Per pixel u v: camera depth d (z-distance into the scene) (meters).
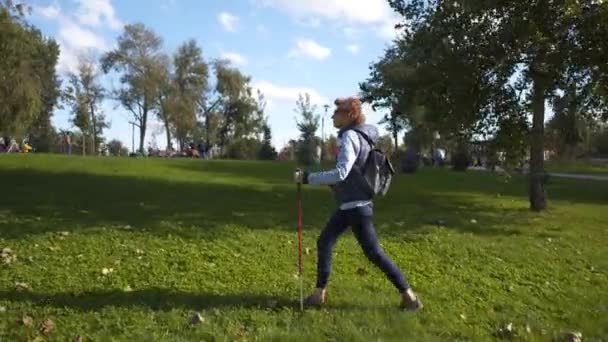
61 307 5.76
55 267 6.96
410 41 14.97
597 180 30.83
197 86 77.38
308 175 5.98
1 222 9.32
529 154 15.33
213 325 5.49
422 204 14.40
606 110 14.61
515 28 12.98
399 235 9.80
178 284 6.57
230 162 28.27
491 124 14.77
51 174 17.97
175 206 11.67
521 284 7.52
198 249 8.10
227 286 6.62
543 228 11.66
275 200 13.51
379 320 5.84
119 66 70.81
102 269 6.92
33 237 8.34
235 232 9.26
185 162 26.72
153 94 70.88
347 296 6.44
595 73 13.49
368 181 5.86
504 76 14.01
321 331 5.51
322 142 46.44
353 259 8.00
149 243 8.28
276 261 7.76
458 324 5.97
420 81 14.59
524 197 17.92
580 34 12.95
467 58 13.77
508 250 9.16
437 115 14.99
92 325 5.41
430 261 8.26
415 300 6.17
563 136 15.77
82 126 70.69
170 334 5.29
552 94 14.30
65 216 10.05
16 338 5.11
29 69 25.39
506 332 5.85
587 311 6.69
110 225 9.37
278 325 5.62
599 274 8.29
